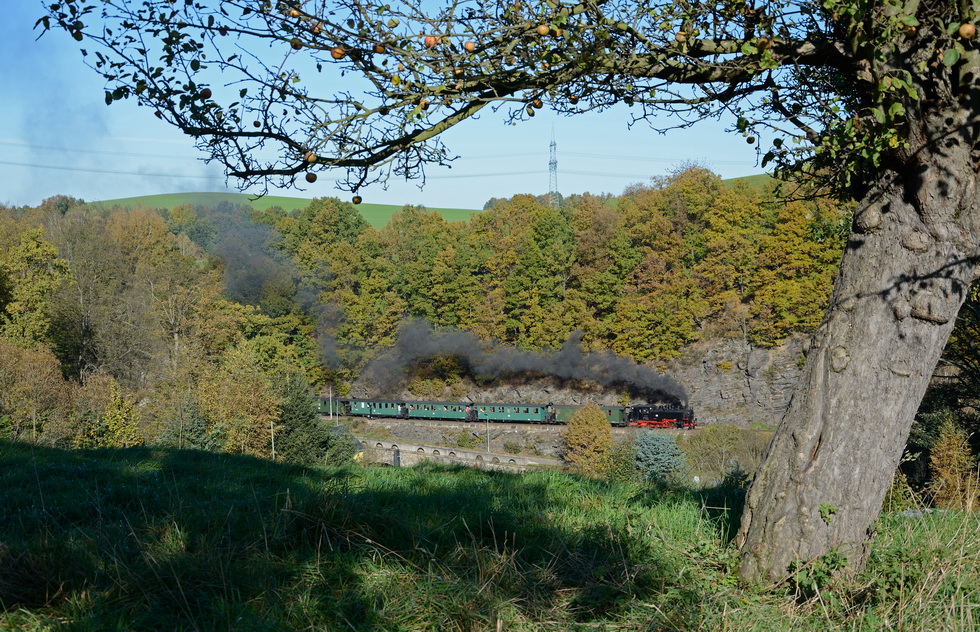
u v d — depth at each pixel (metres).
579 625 4.65
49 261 52.34
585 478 10.44
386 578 5.17
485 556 5.46
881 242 5.46
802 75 6.12
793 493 5.46
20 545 5.36
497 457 55.47
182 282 61.84
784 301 56.66
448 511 7.29
